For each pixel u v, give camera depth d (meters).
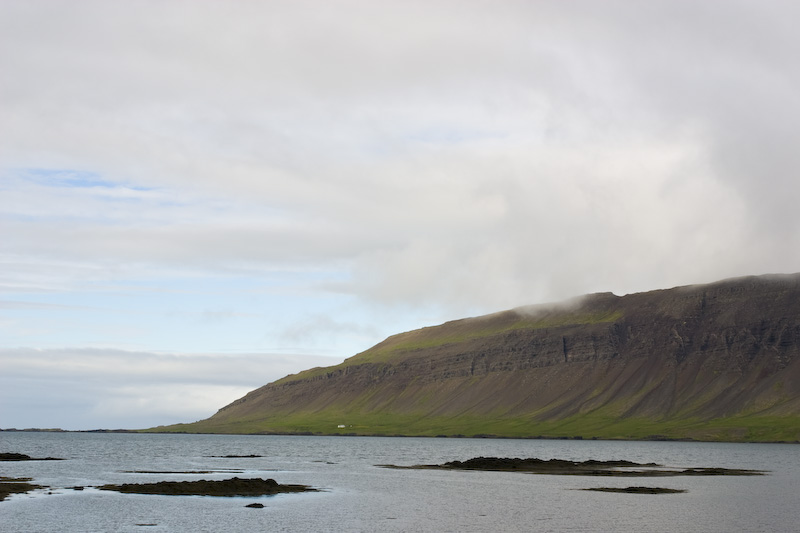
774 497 123.31
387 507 108.69
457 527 91.62
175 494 117.94
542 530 90.06
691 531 89.69
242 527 89.00
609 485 145.12
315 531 87.31
